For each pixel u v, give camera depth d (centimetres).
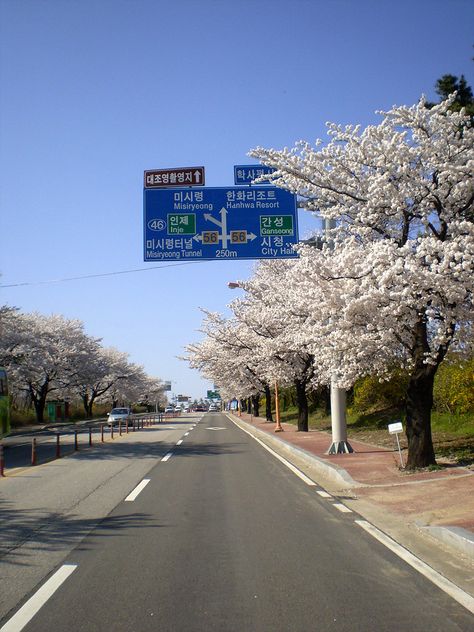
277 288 2686
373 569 689
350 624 528
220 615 552
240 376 4541
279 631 514
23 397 7125
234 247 1714
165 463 1847
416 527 890
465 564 706
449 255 1215
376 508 1059
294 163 1473
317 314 1520
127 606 578
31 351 4956
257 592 614
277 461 1883
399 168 1347
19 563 730
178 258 1708
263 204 1728
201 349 4434
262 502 1138
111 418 4684
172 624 532
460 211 1402
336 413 1911
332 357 1575
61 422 6244
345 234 1570
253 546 801
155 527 925
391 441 2195
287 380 3047
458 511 965
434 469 1402
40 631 519
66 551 785
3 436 2675
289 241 1714
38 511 1071
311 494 1227
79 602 589
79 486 1377
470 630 513
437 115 1358
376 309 1357
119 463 1859
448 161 1351
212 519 982
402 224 1466
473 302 1332
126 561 734
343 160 1456
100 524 953
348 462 1647
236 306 3238
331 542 818
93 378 6869
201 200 1730
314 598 595
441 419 2250
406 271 1255
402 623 529
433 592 609
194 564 717
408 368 1477
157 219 1720
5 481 1477
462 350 1455
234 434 3391
